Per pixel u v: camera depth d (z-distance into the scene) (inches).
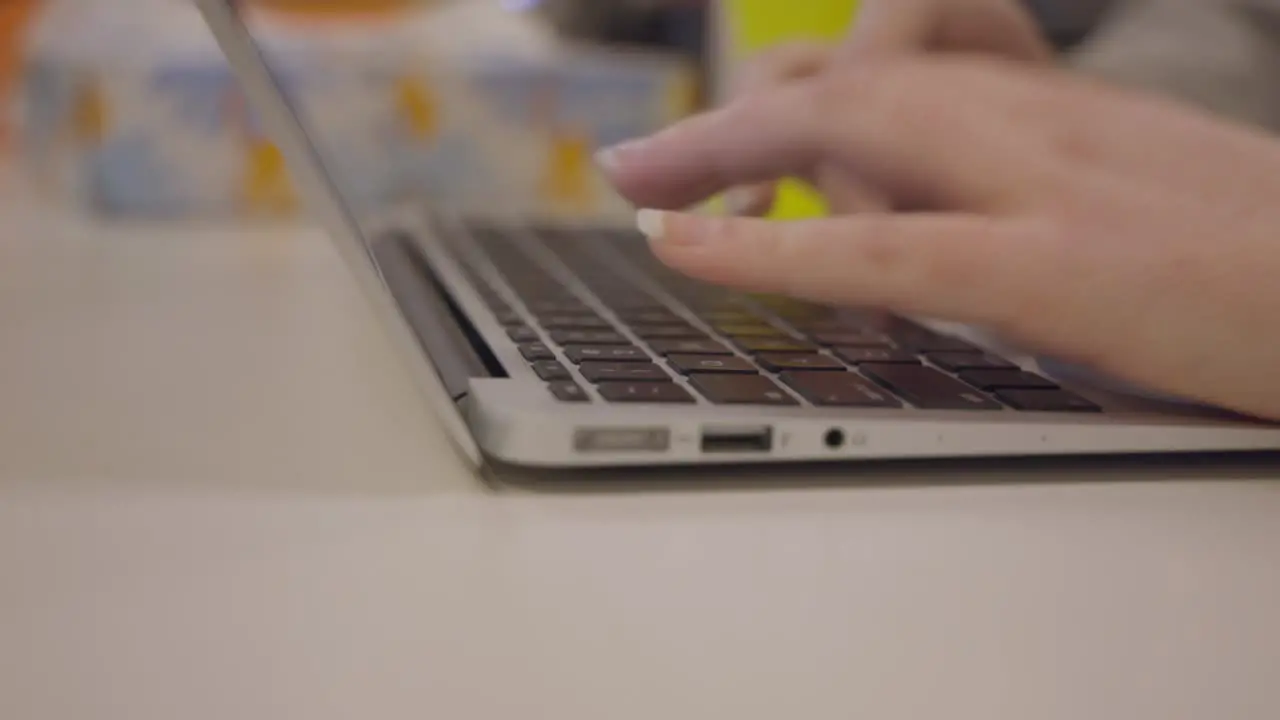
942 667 8.1
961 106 15.1
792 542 10.4
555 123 34.8
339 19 36.6
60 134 32.6
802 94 16.7
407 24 36.4
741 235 14.0
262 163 33.1
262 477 11.5
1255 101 27.8
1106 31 32.3
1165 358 12.9
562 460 11.2
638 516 10.8
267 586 8.9
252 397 14.9
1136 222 13.1
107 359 17.0
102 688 7.2
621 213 34.5
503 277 20.6
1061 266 13.0
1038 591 9.5
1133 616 9.1
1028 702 7.6
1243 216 13.0
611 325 16.0
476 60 34.2
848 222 13.8
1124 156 13.9
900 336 16.3
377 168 34.0
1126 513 11.6
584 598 8.9
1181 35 29.1
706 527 10.6
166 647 7.8
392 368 16.7
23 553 9.3
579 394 12.0
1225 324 12.6
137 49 32.1
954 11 20.6
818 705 7.5
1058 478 12.8
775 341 15.4
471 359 13.9
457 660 7.8
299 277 25.3
